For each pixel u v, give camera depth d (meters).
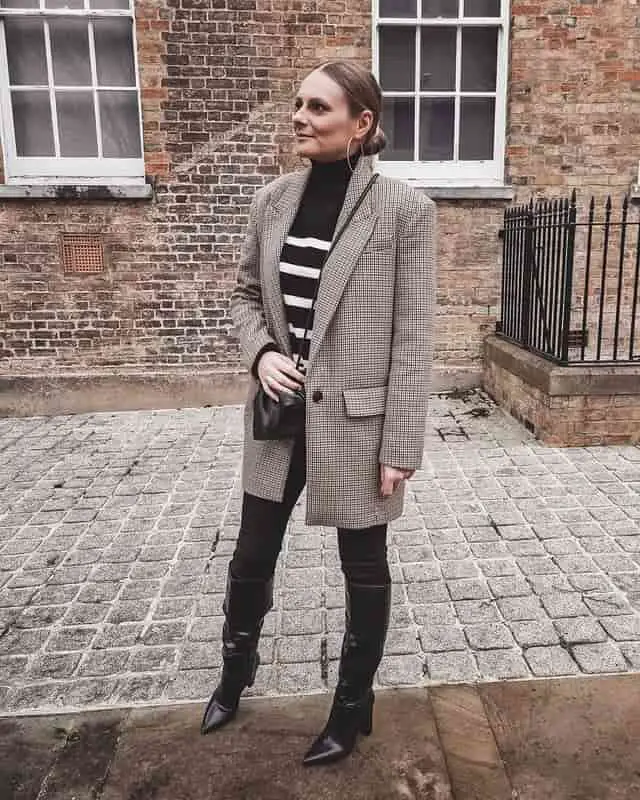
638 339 6.09
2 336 5.85
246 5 5.48
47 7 5.61
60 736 2.13
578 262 5.96
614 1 5.58
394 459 1.76
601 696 2.24
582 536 3.40
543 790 1.87
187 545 3.44
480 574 3.06
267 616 2.77
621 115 5.77
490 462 4.46
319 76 1.71
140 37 5.46
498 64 5.85
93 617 2.81
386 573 1.94
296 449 1.88
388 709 2.20
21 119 5.79
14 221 5.68
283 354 1.85
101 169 5.86
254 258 2.01
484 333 6.13
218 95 5.61
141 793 1.90
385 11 5.75
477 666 2.41
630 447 4.66
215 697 2.16
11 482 4.36
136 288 5.85
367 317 1.75
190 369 5.99
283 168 5.76
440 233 5.95
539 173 5.86
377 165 6.04
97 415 5.88
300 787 1.90
